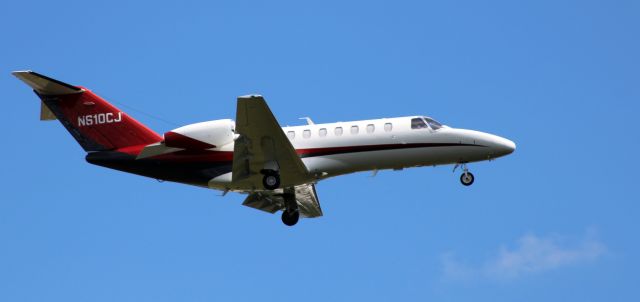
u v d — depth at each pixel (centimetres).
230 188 8812
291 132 8881
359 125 8912
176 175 8856
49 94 8925
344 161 8825
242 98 7600
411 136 8900
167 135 8638
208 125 8731
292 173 8588
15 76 8669
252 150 8238
